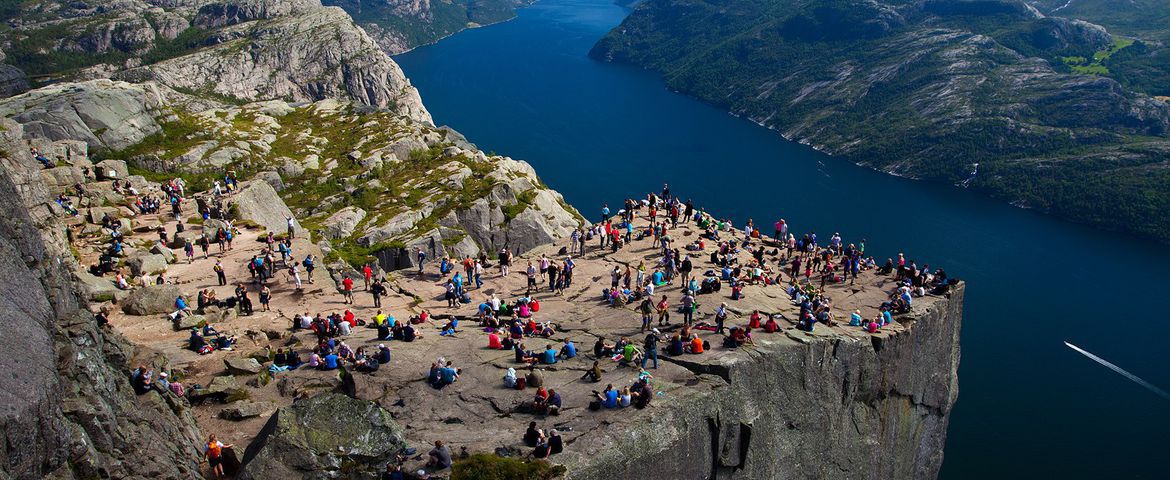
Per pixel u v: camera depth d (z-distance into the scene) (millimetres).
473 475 36875
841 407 61312
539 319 58469
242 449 39312
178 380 45125
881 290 72062
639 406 44875
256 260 64312
